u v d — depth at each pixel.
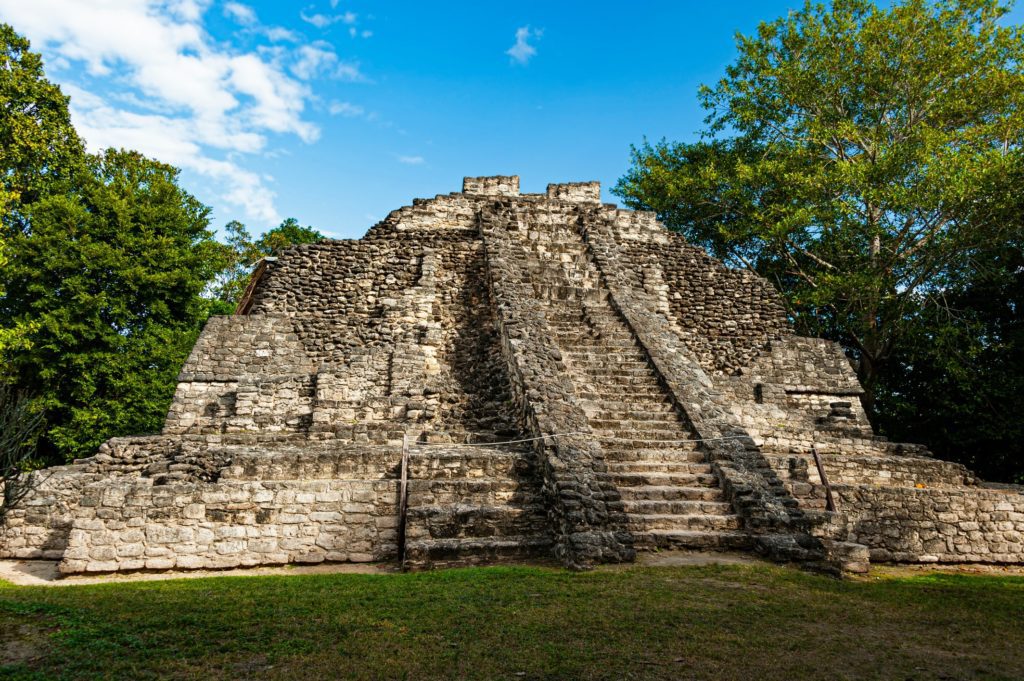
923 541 12.38
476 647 5.65
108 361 20.64
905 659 5.83
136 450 12.73
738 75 27.45
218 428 14.48
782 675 5.29
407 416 13.90
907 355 22.62
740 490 10.69
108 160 25.66
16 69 22.12
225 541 9.86
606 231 19.73
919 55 23.44
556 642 5.81
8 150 21.55
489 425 13.62
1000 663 5.83
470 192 21.28
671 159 30.84
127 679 4.87
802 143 25.50
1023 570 12.23
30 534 11.41
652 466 11.47
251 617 6.39
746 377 17.38
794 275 27.58
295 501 10.20
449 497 10.41
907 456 16.12
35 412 18.33
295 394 14.52
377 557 10.05
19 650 5.32
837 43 24.48
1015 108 22.11
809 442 16.00
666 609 6.87
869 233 21.56
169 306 23.28
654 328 15.96
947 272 21.22
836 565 9.62
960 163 19.17
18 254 19.94
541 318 15.16
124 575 9.46
